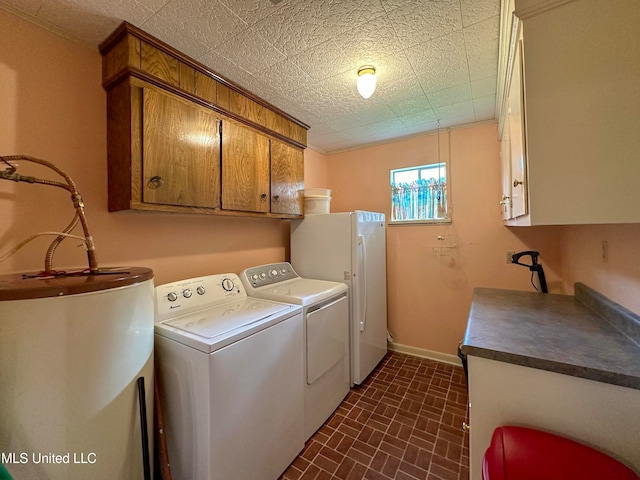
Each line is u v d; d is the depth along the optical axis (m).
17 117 1.23
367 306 2.49
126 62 1.33
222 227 2.16
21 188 1.25
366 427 1.87
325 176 3.50
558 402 0.95
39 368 0.91
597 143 0.80
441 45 1.49
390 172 3.08
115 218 1.53
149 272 1.26
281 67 1.68
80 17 1.26
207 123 1.69
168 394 1.33
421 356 2.92
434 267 2.84
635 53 0.76
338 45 1.48
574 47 0.82
